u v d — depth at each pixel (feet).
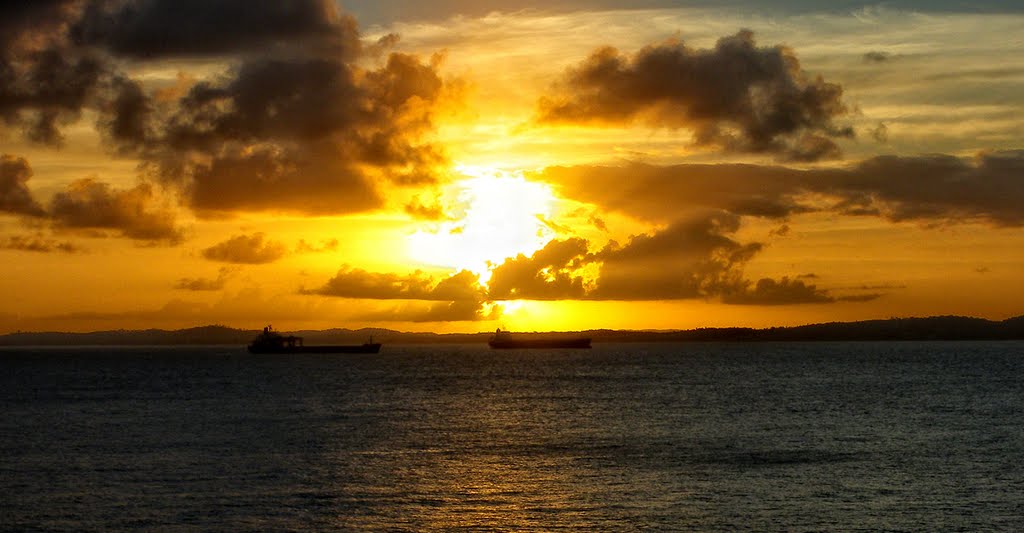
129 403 409.49
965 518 158.51
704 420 321.52
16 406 398.21
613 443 255.91
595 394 451.12
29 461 223.10
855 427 297.12
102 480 196.03
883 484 188.44
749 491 181.98
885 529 151.53
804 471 204.85
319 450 241.55
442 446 249.75
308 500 175.32
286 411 362.74
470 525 156.25
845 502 171.42
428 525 156.15
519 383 554.46
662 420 322.14
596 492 181.78
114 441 262.88
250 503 172.76
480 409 369.50
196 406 389.60
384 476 200.23
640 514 163.02
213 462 220.02
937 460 220.02
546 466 213.46
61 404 407.85
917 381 556.10
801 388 493.36
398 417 336.08
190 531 152.66
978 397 423.23
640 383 546.67
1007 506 167.63
